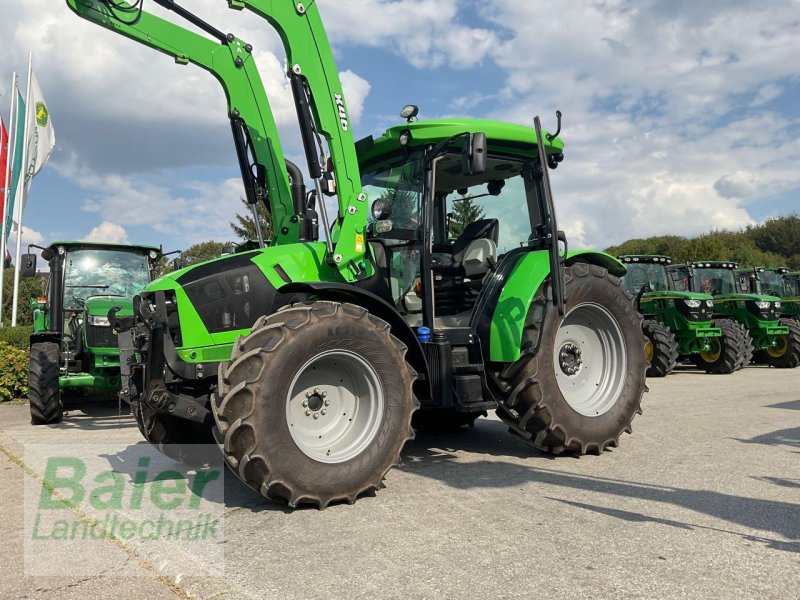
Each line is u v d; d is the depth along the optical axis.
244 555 2.90
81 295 8.53
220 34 4.87
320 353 3.64
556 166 5.25
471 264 4.94
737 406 7.08
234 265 4.17
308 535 3.14
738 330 11.70
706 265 14.05
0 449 5.61
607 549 2.88
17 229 15.43
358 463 3.68
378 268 4.54
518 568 2.68
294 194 5.00
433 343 4.35
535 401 4.50
